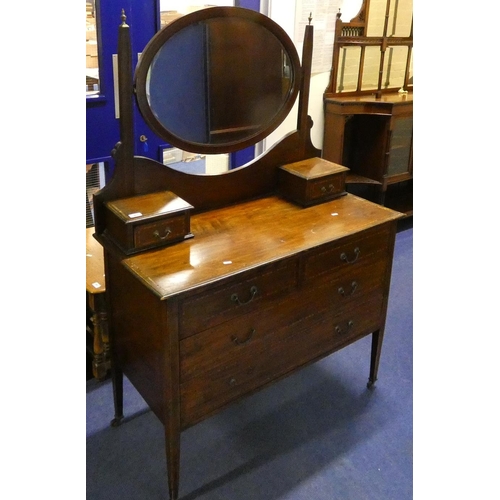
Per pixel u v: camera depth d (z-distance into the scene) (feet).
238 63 5.52
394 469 5.77
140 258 4.89
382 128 10.61
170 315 4.46
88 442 6.02
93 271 6.70
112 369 6.02
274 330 5.41
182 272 4.66
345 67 10.59
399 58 11.29
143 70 4.89
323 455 5.94
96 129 8.06
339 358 7.63
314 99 10.57
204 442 6.08
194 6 8.20
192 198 5.80
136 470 5.70
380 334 6.78
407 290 9.35
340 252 5.68
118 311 5.52
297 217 5.92
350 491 5.49
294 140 6.47
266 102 5.92
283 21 9.23
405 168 11.25
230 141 5.80
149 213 4.95
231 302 4.86
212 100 5.48
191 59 5.17
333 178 6.32
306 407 6.67
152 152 8.81
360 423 6.42
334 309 5.98
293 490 5.50
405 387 7.05
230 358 5.12
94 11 7.43
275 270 5.09
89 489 5.45
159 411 5.10
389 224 6.10
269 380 5.64
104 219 5.24
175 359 4.68
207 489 5.48
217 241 5.29
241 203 6.23
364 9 10.29
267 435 6.21
